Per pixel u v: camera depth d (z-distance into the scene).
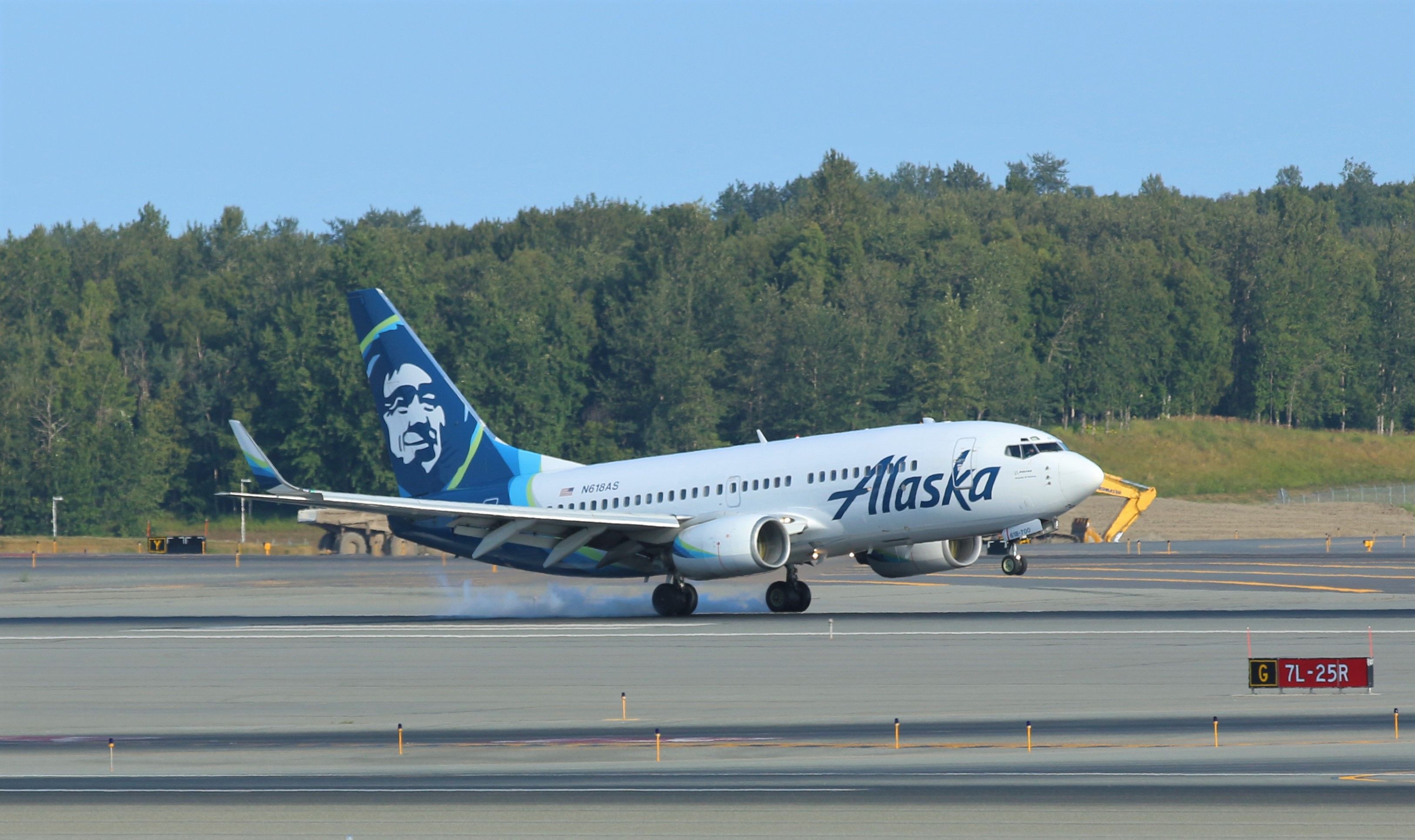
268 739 101.81
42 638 173.75
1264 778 81.06
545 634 168.88
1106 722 100.88
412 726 106.12
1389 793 76.62
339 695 122.12
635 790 81.12
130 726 108.69
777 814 74.38
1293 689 113.62
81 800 80.75
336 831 72.75
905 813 74.19
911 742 94.69
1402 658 131.25
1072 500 180.88
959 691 116.12
